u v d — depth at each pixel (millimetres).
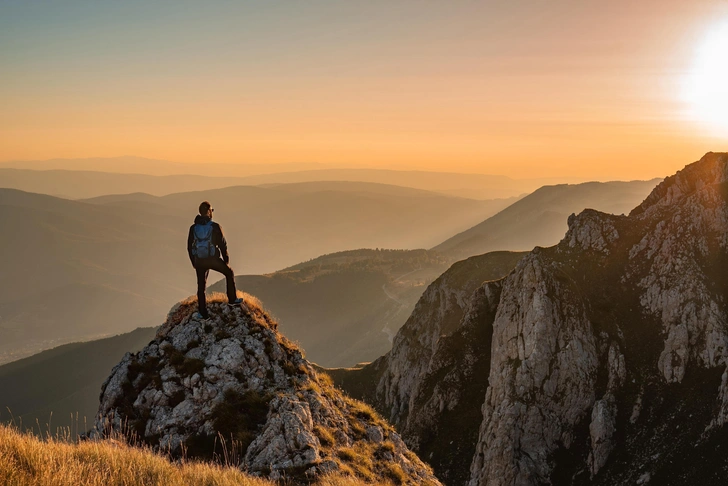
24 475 11508
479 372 79562
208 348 19719
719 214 74000
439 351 85188
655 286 71875
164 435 17312
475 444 70688
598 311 72062
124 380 18672
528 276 73688
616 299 73875
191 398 18328
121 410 18000
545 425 63156
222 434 17297
